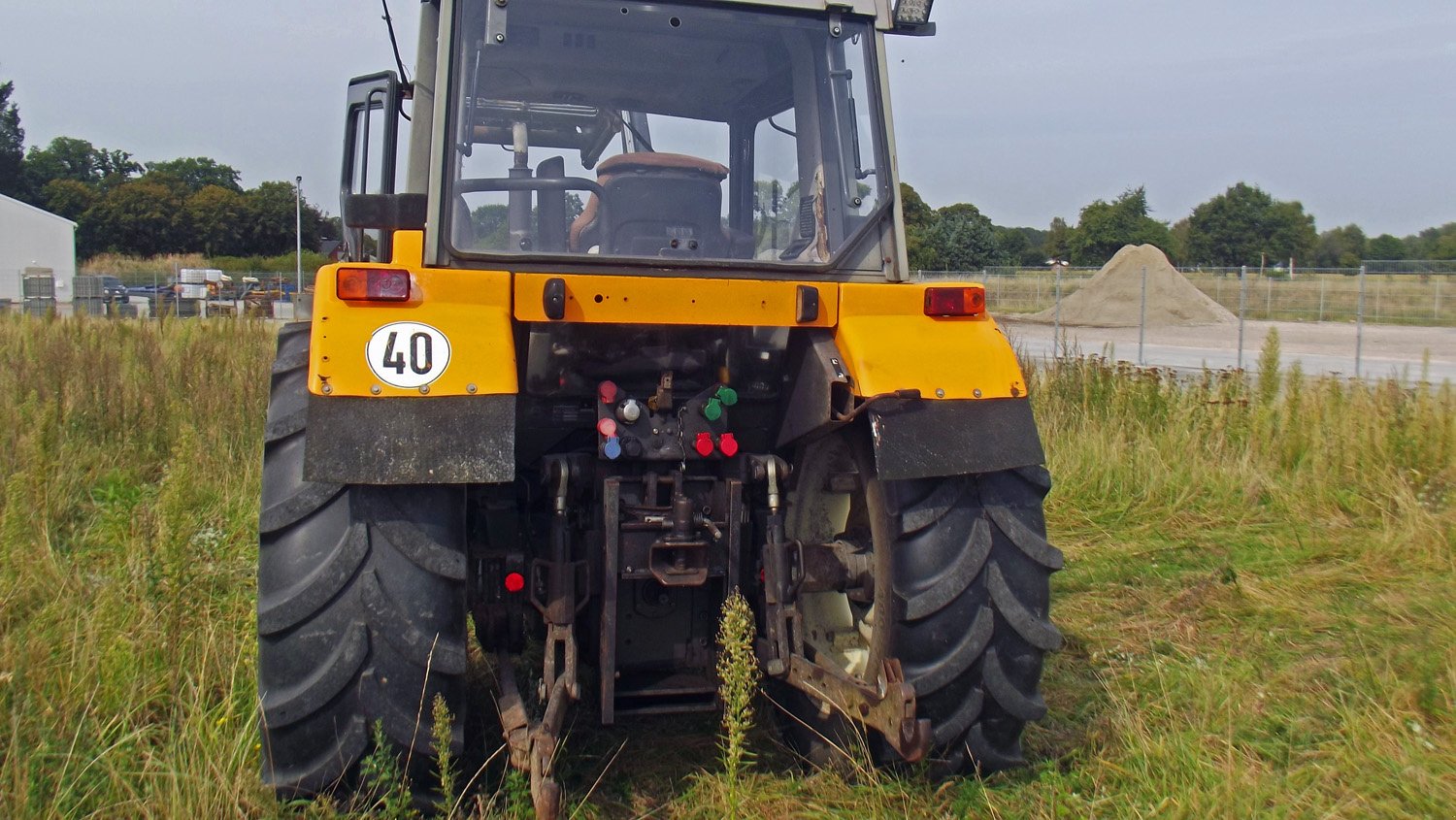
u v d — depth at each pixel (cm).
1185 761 317
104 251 6812
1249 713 361
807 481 344
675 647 325
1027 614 306
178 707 319
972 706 304
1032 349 1786
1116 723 349
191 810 271
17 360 922
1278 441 745
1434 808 301
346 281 278
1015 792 312
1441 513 601
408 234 313
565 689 292
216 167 8725
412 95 366
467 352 277
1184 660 417
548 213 323
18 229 5078
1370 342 2305
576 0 327
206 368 895
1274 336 863
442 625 274
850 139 346
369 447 265
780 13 343
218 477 641
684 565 308
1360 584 521
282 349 317
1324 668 405
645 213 337
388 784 273
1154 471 700
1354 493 661
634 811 309
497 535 325
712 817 306
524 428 328
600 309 298
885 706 285
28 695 318
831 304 313
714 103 343
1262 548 585
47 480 538
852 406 303
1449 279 2969
